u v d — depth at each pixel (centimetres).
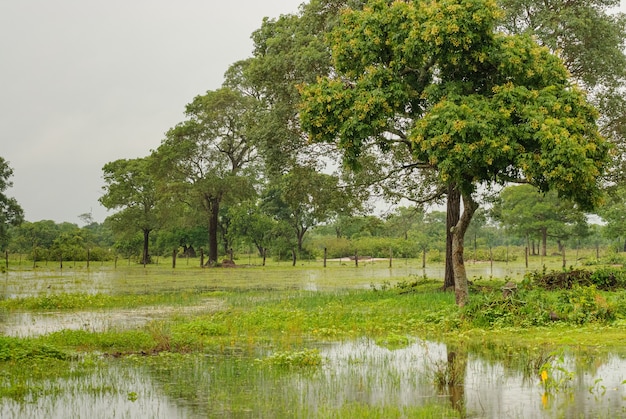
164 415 963
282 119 2708
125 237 7250
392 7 1972
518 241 12150
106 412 984
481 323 1762
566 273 2412
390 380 1161
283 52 2716
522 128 1798
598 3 2720
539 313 1767
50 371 1255
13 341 1420
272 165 2770
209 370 1261
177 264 7138
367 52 1984
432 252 7738
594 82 2706
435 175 2647
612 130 2820
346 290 3244
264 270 5612
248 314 2075
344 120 1978
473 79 1981
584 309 1786
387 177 2652
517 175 1919
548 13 2602
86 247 8581
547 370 1136
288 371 1246
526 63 1912
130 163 6850
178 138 5772
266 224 7781
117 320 2089
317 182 2773
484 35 1883
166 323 1939
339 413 952
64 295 2639
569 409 955
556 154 1744
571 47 2666
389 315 1956
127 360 1368
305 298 2578
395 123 2241
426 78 2036
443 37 1839
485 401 1009
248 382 1158
